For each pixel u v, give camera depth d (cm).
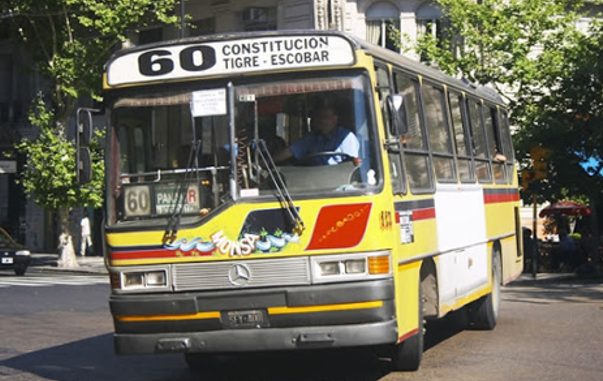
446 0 4050
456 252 1605
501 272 2028
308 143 1209
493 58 4050
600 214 4303
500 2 4019
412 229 1334
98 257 5469
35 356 1672
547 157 3328
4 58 6147
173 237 1218
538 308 2388
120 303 1227
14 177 6206
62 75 4425
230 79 1231
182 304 1202
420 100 1470
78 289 3312
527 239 3916
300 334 1177
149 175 1245
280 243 1188
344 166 1200
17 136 6047
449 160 1617
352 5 4550
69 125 5325
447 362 1480
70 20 4538
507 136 2227
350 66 1209
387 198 1207
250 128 1219
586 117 3812
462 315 1895
